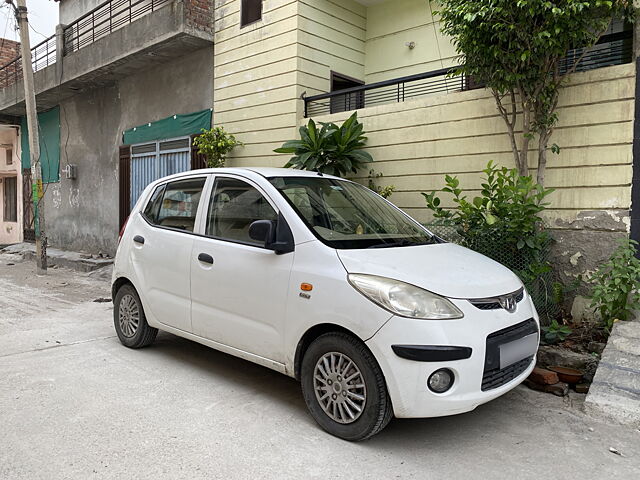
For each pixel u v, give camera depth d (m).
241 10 9.35
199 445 3.36
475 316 3.29
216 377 4.63
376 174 7.50
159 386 4.38
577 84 5.59
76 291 9.11
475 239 5.57
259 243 4.04
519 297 3.77
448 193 6.73
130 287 5.32
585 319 5.51
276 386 4.44
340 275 3.45
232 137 9.31
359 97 9.58
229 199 4.45
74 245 14.51
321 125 8.17
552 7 4.81
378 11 9.49
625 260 4.85
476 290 3.43
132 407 3.93
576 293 5.59
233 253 4.15
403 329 3.14
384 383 3.24
